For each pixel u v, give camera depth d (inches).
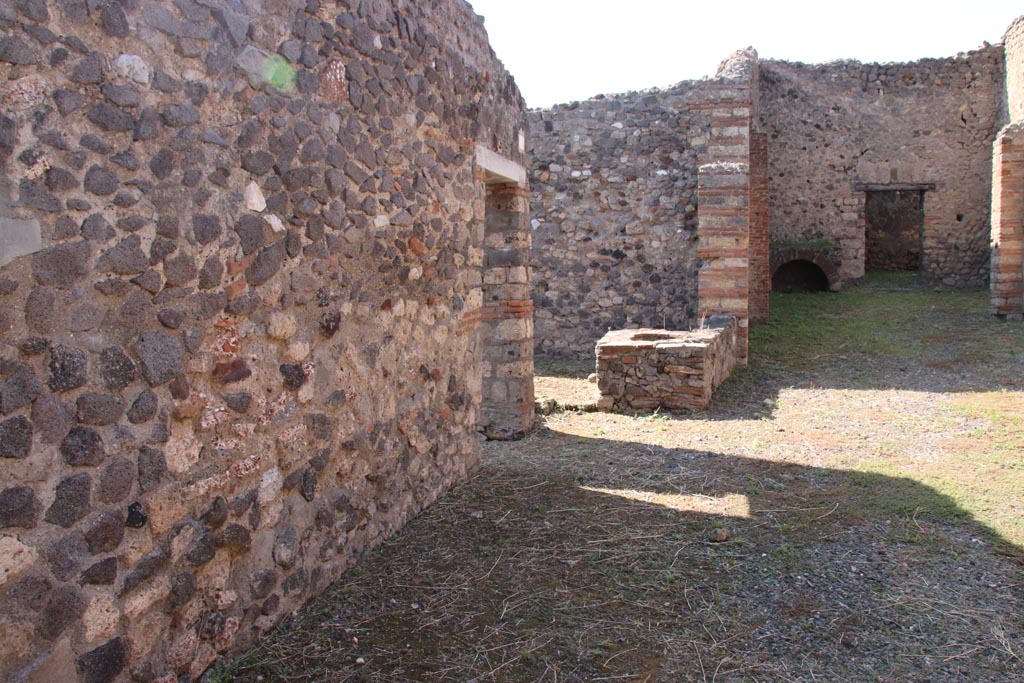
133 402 91.5
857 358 379.6
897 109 633.0
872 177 639.8
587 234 410.6
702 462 219.6
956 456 217.5
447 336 185.0
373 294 147.1
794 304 550.0
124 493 90.7
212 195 102.8
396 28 150.8
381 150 146.5
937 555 152.4
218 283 104.6
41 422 79.7
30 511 78.7
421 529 164.1
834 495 188.1
